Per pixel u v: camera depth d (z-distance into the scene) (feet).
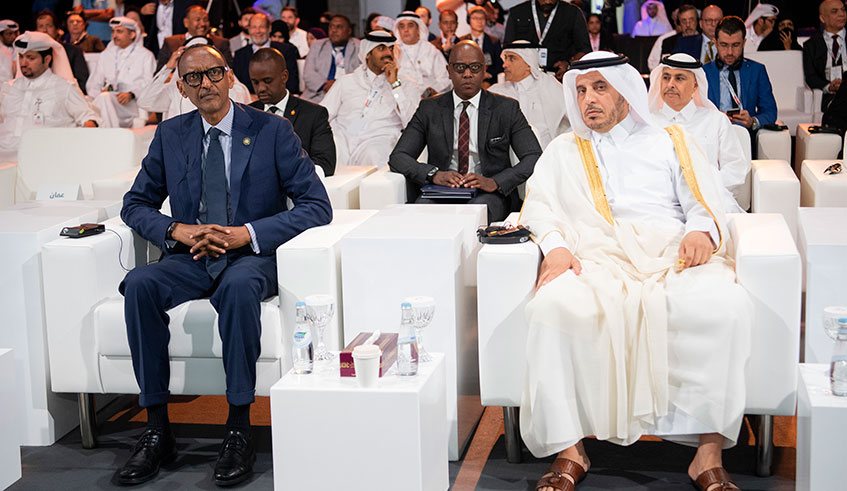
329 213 10.30
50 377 10.01
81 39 26.37
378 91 17.81
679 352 8.40
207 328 9.29
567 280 8.73
